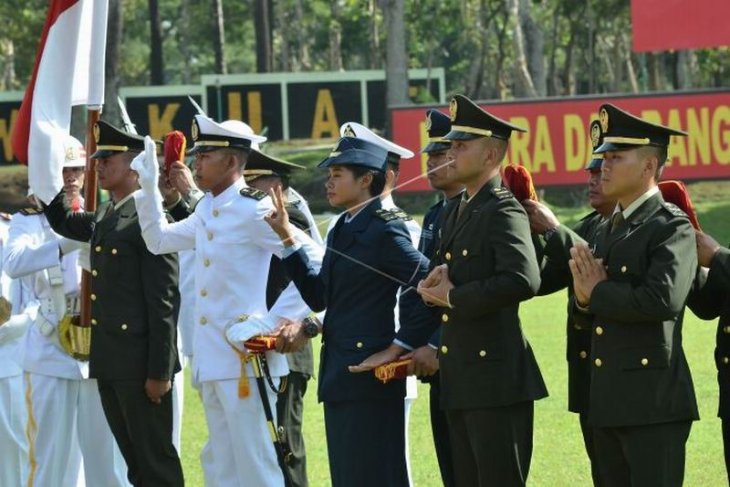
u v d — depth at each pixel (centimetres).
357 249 824
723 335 754
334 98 4062
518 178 796
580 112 3309
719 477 1068
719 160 3253
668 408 705
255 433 884
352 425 817
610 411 710
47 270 1012
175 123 4009
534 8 5728
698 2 2966
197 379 902
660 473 708
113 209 952
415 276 808
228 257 886
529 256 732
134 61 7256
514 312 757
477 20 5972
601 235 742
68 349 998
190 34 6775
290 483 896
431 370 802
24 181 3953
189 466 1185
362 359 816
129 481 956
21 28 5675
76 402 1022
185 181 996
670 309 688
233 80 4003
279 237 859
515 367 748
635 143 714
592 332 732
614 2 5459
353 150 836
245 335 862
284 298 874
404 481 830
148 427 933
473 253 746
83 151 1044
